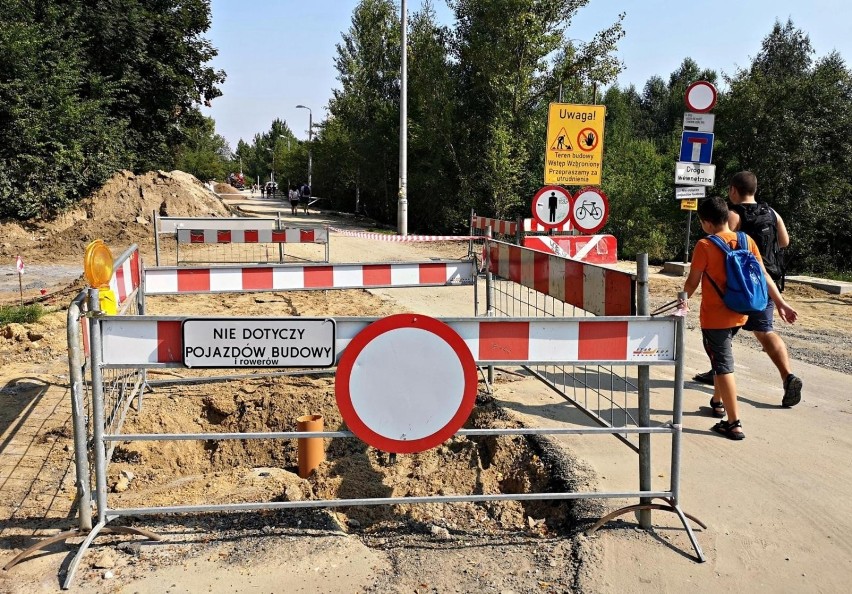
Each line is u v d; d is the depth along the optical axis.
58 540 3.52
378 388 3.50
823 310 10.84
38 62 21.78
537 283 5.35
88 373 5.28
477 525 4.04
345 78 41.41
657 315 3.74
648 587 3.21
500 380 6.50
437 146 28.95
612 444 4.93
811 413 5.70
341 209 46.38
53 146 21.28
